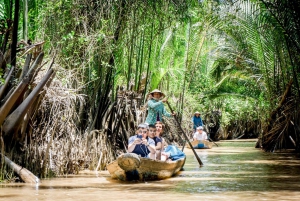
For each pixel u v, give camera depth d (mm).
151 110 14164
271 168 13656
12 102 9805
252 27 21219
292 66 18656
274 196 8367
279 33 18422
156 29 16453
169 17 15266
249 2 19531
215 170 13164
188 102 29094
